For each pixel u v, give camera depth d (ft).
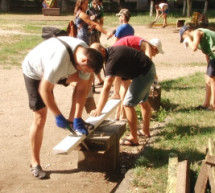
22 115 23.79
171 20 87.56
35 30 68.80
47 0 99.35
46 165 17.11
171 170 14.48
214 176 12.58
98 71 13.57
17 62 40.50
